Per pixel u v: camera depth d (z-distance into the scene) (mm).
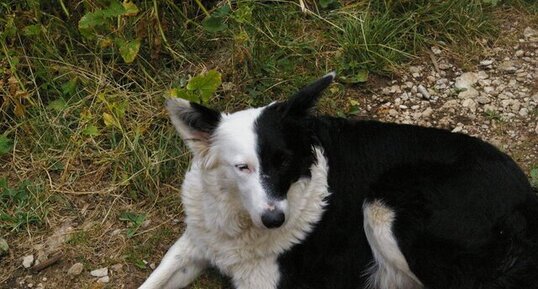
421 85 2744
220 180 2121
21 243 2391
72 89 2645
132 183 2486
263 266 2195
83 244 2379
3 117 2623
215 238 2207
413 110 2688
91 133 2562
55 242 2389
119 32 2668
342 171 2205
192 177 2230
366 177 2201
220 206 2148
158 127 2588
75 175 2518
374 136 2223
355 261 2225
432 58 2812
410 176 2170
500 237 2123
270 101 2662
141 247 2369
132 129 2580
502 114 2672
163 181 2500
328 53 2775
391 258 2182
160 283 2258
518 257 2123
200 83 2486
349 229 2205
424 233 2137
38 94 2631
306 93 2102
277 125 2078
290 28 2826
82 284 2312
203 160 2133
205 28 2709
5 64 2621
